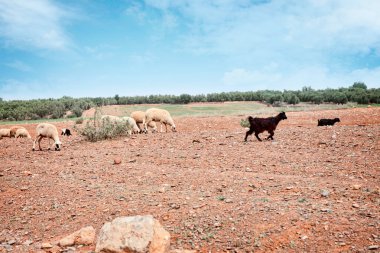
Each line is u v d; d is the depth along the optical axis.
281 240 5.14
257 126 13.39
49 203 7.68
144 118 19.58
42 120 43.34
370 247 4.66
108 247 4.95
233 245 5.17
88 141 16.58
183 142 14.17
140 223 5.09
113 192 8.01
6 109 53.38
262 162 10.09
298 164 9.59
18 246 5.67
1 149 15.93
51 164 11.62
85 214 6.88
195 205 6.70
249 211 6.16
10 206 7.68
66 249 5.37
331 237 5.06
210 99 70.38
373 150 10.43
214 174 9.02
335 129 14.48
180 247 5.25
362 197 6.51
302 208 6.11
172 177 8.98
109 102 68.12
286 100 60.56
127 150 13.35
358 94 57.91
